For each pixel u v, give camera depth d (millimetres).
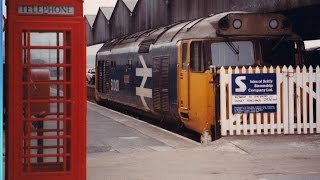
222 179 8562
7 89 6598
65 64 6598
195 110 14203
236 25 14195
